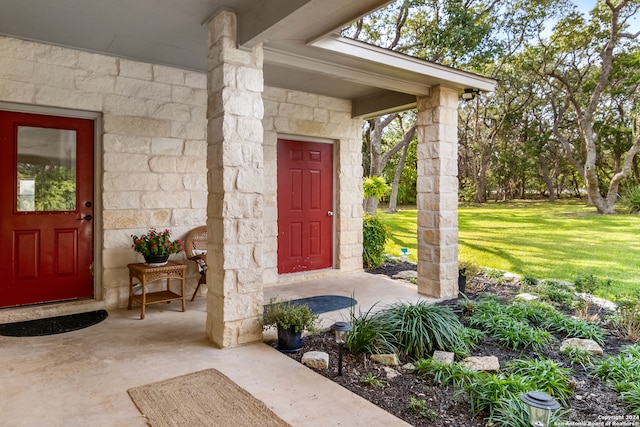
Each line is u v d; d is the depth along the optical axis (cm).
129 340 310
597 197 928
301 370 258
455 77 434
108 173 397
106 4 286
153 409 202
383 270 654
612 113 1132
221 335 296
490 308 378
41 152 378
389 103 538
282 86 520
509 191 1955
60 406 205
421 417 208
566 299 439
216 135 305
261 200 313
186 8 295
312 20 255
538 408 153
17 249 367
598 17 1034
